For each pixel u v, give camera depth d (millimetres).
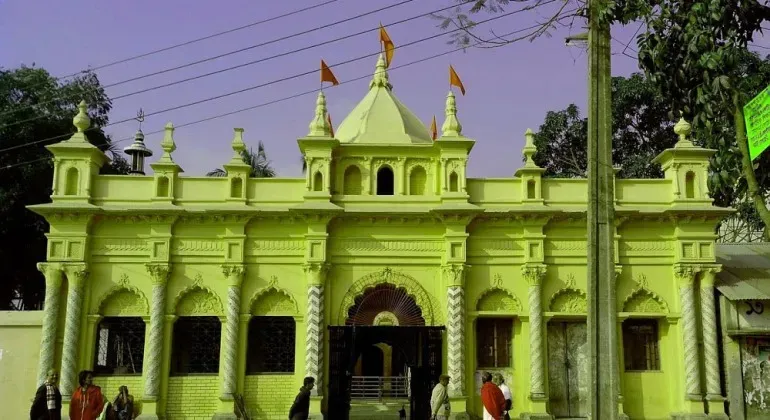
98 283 19609
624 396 19500
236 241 19875
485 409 13922
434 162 20844
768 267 20828
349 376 19109
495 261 20031
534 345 19328
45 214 19328
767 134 9328
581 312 19906
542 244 19906
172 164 20094
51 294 19125
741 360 19297
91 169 19922
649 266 20047
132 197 20062
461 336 19234
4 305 29156
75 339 18891
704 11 9867
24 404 19266
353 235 20156
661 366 19891
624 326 20203
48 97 28953
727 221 32375
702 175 20203
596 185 9867
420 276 20094
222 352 19422
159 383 19047
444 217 19656
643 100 32438
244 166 20203
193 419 19203
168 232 19766
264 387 19516
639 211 19641
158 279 19484
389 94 23516
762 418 18953
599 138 9961
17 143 27625
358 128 22438
